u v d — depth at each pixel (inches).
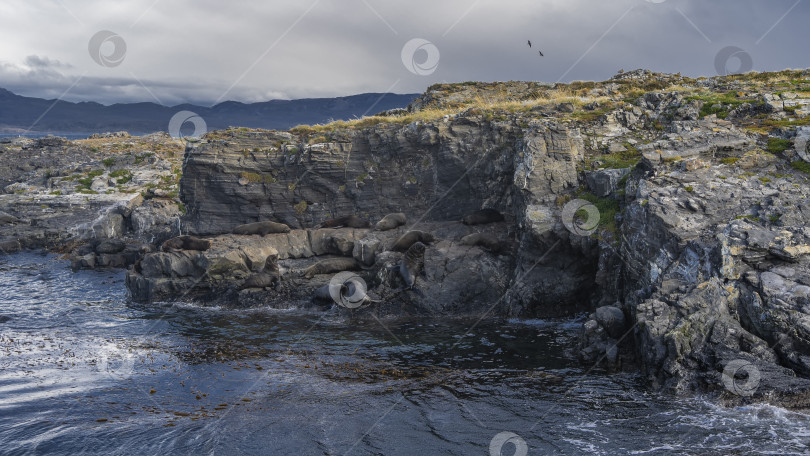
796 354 367.2
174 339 557.3
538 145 691.4
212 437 329.1
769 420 327.6
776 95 737.0
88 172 1523.1
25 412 363.3
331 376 440.5
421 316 636.7
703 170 562.3
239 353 504.4
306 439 327.9
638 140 744.3
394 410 370.0
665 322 404.2
